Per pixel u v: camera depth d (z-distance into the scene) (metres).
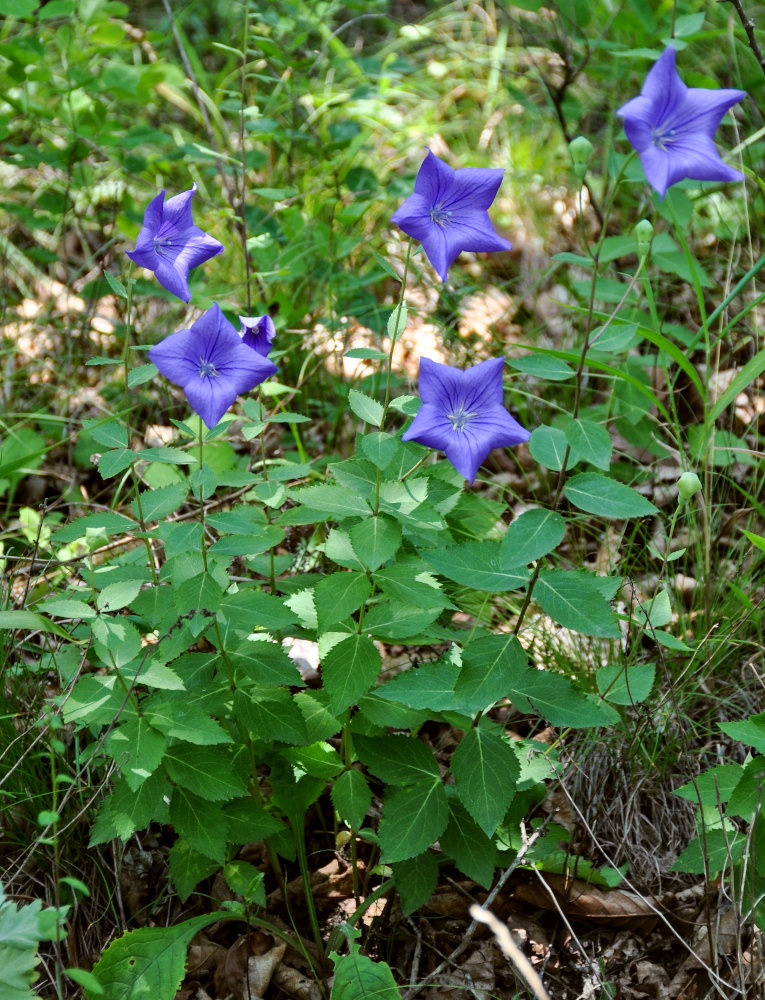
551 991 0.72
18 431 1.03
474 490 1.03
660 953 0.73
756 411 0.97
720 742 0.83
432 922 0.75
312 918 0.72
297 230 1.08
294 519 0.72
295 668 0.68
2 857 0.75
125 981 0.66
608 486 0.62
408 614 0.68
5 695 0.78
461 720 0.69
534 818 0.76
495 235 0.63
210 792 0.65
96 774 0.76
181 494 0.72
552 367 0.64
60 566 0.90
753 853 0.66
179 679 0.64
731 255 1.00
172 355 0.61
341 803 0.71
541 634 0.88
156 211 0.65
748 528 0.92
